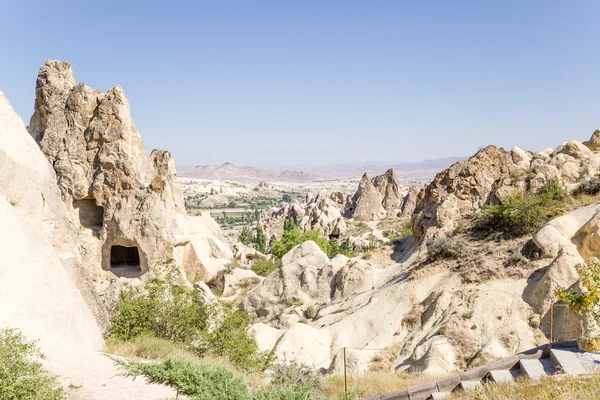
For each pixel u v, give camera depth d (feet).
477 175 117.70
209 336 65.62
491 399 33.45
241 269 147.64
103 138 126.00
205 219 182.60
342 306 104.37
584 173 109.19
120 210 124.16
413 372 72.49
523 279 84.28
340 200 405.80
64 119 128.06
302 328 89.40
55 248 74.64
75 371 42.55
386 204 347.36
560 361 36.96
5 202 58.23
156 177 127.03
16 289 50.08
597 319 40.73
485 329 77.66
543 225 94.84
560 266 78.84
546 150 148.36
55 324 51.62
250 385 57.21
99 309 73.72
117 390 40.65
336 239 244.01
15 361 34.40
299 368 64.85
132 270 127.34
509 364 40.81
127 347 58.39
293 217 340.39
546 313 76.02
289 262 125.08
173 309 68.33
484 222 104.88
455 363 73.87
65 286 58.03
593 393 29.55
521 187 110.73
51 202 77.25
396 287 96.89
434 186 126.52
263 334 91.20
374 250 138.21
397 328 88.38
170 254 125.29
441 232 110.83
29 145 77.97
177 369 40.29
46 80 129.90
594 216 87.40
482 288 85.40
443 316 83.71
